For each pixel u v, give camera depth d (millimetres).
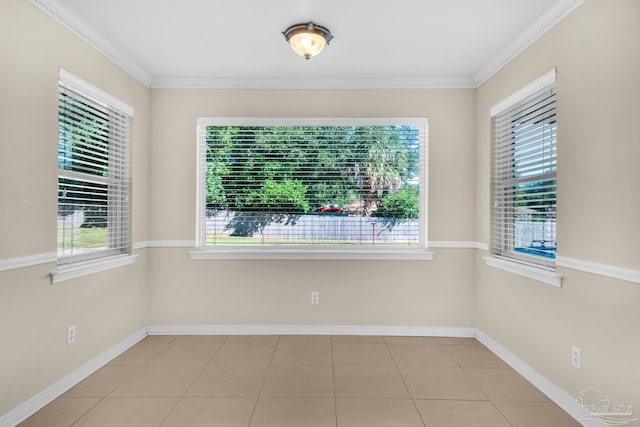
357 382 2494
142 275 3361
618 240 1799
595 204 1952
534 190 2621
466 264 3461
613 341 1833
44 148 2180
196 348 3113
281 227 3520
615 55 1821
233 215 3520
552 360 2303
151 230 3463
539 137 2547
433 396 2312
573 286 2117
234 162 3508
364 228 3520
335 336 3424
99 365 2717
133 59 3051
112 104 2865
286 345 3186
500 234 3117
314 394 2326
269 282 3477
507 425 1999
